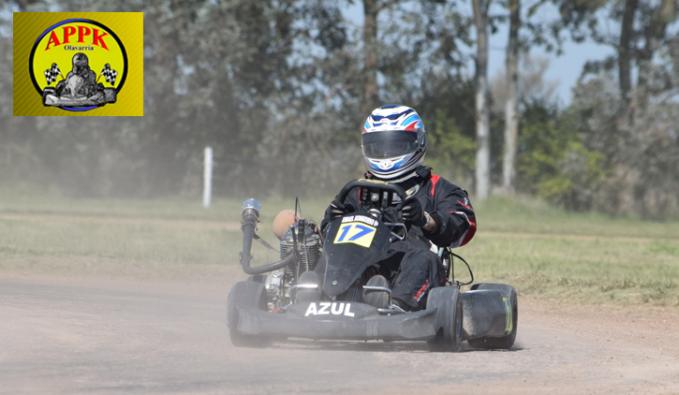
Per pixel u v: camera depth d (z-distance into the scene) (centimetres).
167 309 3934
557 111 17775
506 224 12075
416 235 2883
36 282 4906
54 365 2408
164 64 16625
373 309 2616
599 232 10956
